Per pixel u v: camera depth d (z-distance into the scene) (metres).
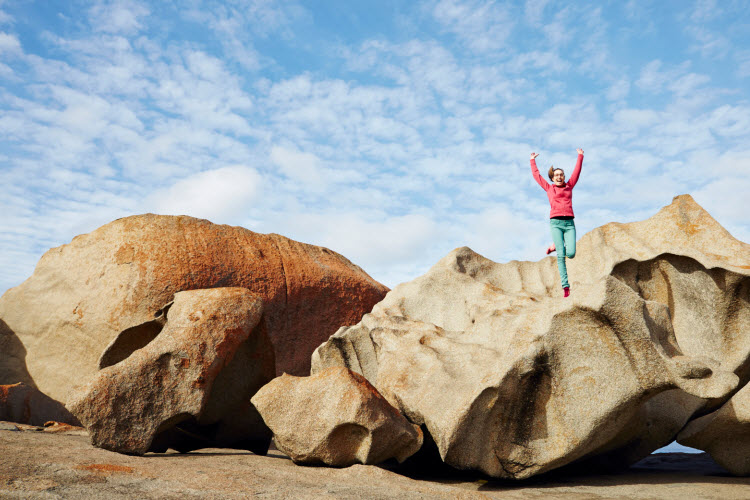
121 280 8.27
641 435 5.96
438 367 5.96
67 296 8.62
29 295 8.99
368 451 4.98
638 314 4.73
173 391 5.38
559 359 4.98
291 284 9.19
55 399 8.44
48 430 6.23
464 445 5.04
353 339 7.38
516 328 5.32
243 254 9.02
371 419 4.93
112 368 5.30
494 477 5.30
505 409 5.05
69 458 4.04
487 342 6.17
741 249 5.97
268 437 6.77
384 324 7.09
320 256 10.25
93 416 4.98
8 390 7.54
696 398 5.91
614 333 4.82
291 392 5.34
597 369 4.90
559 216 6.54
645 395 4.83
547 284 7.28
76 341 8.45
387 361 6.49
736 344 5.79
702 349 5.91
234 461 5.03
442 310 7.37
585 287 5.03
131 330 6.41
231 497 3.39
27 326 8.90
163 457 4.99
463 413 4.96
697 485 5.13
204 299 6.03
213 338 5.67
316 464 5.18
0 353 8.89
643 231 6.73
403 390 5.92
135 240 8.52
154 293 8.16
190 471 4.09
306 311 9.33
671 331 5.04
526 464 5.05
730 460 5.66
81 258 8.73
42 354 8.75
